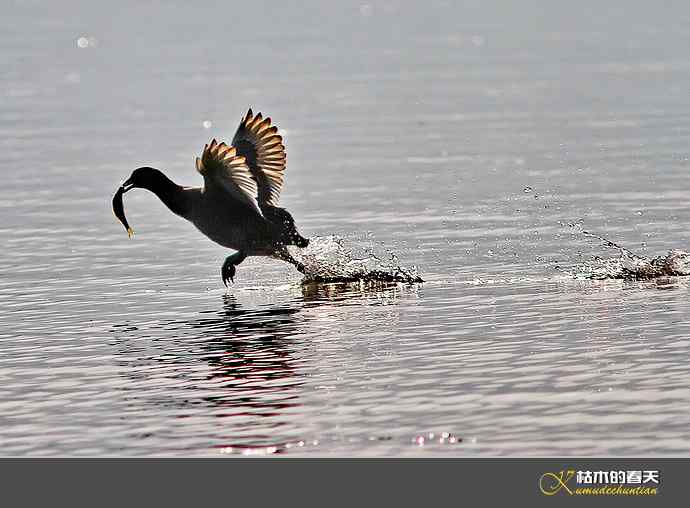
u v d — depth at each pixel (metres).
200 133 34.62
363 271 17.55
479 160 28.45
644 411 11.16
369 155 29.95
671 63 47.22
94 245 20.66
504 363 12.86
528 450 10.47
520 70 47.78
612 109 36.34
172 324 15.29
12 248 20.56
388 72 48.69
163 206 24.34
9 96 44.75
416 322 14.80
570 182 24.73
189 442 11.02
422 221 21.45
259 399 12.06
